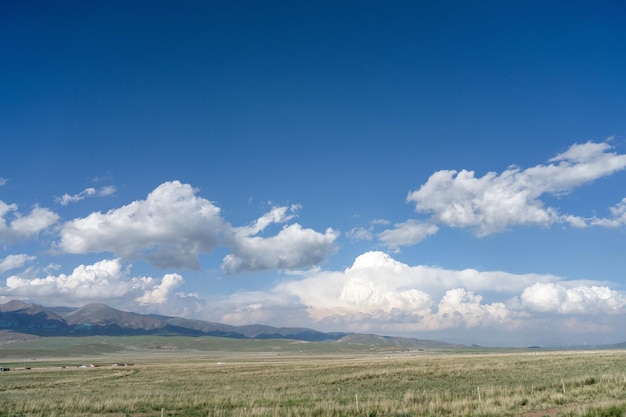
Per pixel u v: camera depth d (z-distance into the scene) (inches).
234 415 1188.5
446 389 1728.6
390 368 2839.6
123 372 3467.0
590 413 991.6
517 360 3250.5
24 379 2874.0
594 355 3747.5
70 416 1246.9
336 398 1513.3
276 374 2736.2
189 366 4062.5
